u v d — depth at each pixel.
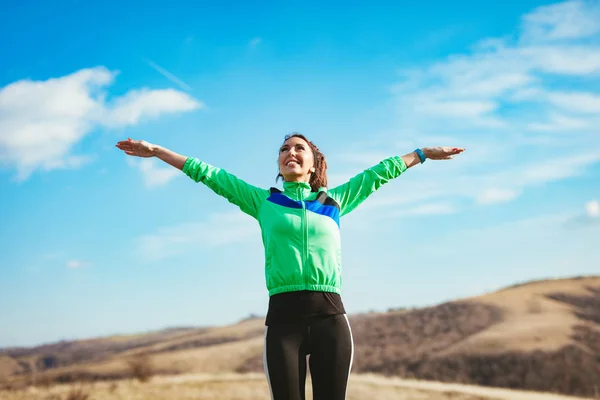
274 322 3.85
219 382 36.50
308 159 4.36
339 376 3.74
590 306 92.81
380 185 4.46
